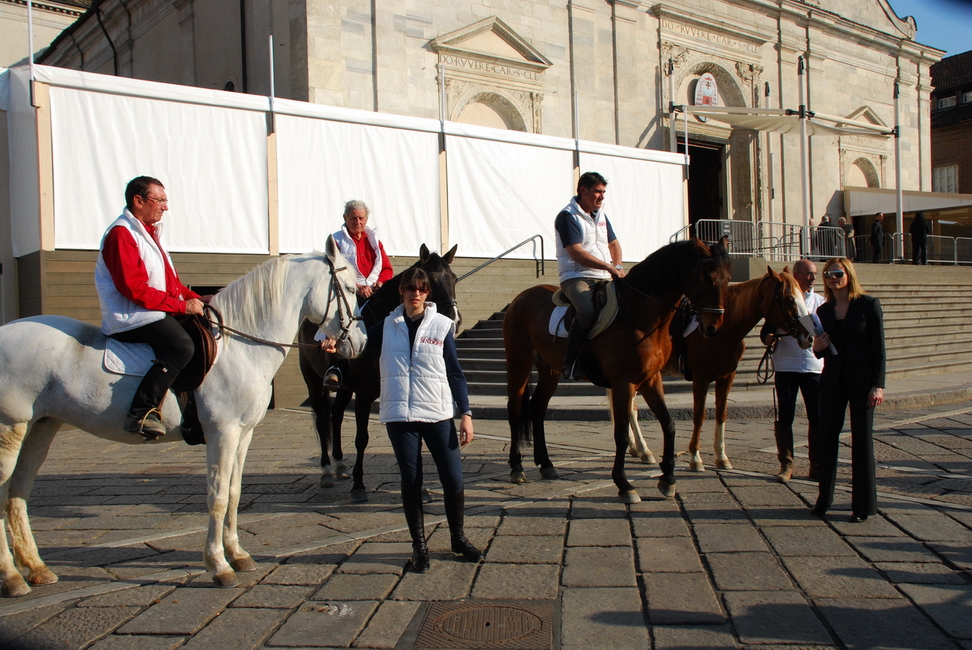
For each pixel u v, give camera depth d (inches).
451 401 187.6
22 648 142.3
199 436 180.7
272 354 185.6
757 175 1044.5
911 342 621.6
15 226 487.8
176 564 189.5
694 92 999.0
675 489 246.7
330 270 195.6
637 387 249.6
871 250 1026.7
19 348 166.1
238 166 518.3
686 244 238.4
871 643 138.7
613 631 145.9
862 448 210.8
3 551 168.9
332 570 182.5
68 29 1121.4
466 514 227.8
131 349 172.7
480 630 148.1
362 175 575.8
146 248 175.0
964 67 1680.6
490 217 645.9
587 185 263.0
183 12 886.4
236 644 143.8
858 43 1186.6
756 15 1055.0
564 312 263.4
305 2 680.4
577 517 222.4
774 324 263.6
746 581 169.2
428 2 761.6
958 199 1176.2
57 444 393.1
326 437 278.8
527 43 828.0
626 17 920.9
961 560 179.3
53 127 447.8
